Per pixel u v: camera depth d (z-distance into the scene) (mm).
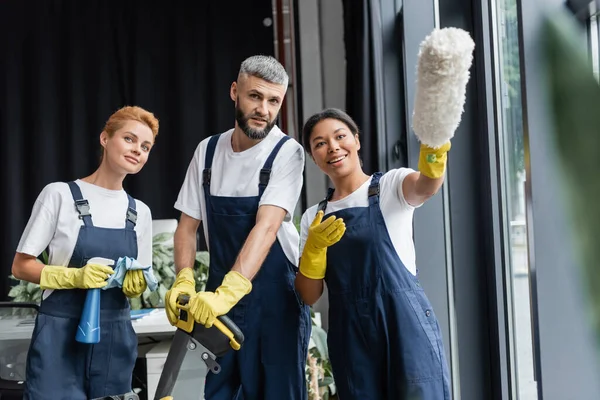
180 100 5750
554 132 237
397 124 3549
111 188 2254
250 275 1799
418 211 2947
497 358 2449
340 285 1886
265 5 5781
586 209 233
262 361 1963
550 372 1285
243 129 1919
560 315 1275
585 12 1223
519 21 1298
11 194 5711
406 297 1818
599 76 254
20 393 2949
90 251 2156
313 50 5566
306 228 2078
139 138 2207
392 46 3605
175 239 2092
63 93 5785
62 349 2100
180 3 5781
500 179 2412
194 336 1637
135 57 5758
